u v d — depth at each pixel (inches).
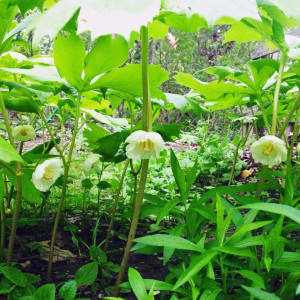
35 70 53.7
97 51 43.6
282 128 51.5
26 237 75.5
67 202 93.1
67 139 214.5
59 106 60.5
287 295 33.3
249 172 135.3
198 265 31.1
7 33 49.2
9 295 44.3
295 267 32.1
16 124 211.2
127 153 43.0
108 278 59.2
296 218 29.7
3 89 70.5
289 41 52.3
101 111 85.0
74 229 80.4
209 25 27.8
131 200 88.7
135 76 47.8
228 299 35.9
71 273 60.5
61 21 27.0
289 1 35.0
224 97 64.8
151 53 278.7
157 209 50.2
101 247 74.2
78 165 146.3
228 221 36.5
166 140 65.8
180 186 46.4
